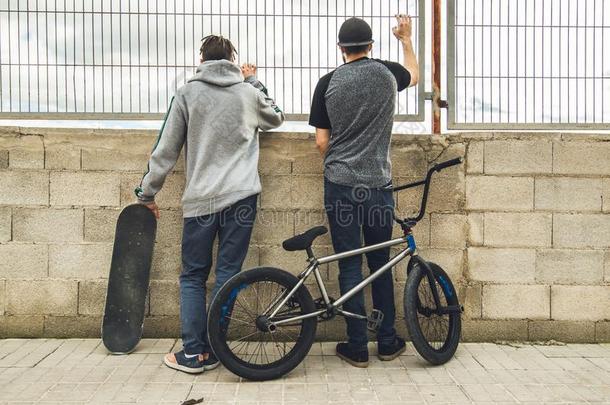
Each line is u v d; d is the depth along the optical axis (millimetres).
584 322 3494
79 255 3430
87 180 3428
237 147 2998
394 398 2598
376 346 3414
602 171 3492
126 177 3441
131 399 2562
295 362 2881
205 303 3025
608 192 3494
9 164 3396
